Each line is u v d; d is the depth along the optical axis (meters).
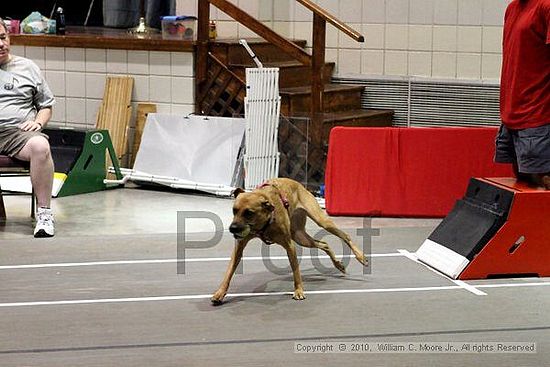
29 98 8.00
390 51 10.59
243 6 10.90
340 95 10.36
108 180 9.56
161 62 9.91
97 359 4.81
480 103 10.23
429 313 5.61
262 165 9.09
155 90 9.99
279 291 6.07
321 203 8.73
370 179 8.40
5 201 8.89
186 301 5.82
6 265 6.61
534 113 6.55
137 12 12.59
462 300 5.88
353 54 10.76
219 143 9.41
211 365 4.73
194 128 9.59
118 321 5.42
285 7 10.92
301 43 10.76
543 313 5.62
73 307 5.68
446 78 10.36
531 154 6.58
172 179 9.38
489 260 6.35
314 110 9.32
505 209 6.36
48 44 10.34
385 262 6.80
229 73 9.65
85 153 9.29
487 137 8.40
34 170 7.43
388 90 10.63
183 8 10.94
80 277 6.33
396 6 10.48
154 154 9.66
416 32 10.43
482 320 5.48
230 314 5.57
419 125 10.59
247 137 8.98
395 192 8.38
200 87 9.82
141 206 8.74
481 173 8.39
